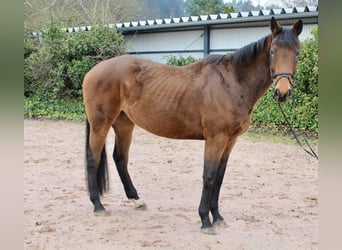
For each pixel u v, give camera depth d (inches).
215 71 149.5
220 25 440.1
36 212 170.2
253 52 143.3
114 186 215.3
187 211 174.7
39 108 478.6
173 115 152.7
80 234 147.9
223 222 156.5
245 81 145.3
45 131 385.4
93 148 167.6
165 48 497.7
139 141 343.9
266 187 212.8
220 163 155.6
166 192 203.2
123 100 163.6
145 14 924.6
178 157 283.4
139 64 163.6
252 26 415.5
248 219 165.2
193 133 154.2
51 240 142.3
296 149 307.3
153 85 156.4
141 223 159.5
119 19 708.7
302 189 209.6
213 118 144.4
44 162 264.1
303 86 352.2
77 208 176.2
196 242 141.8
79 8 672.4
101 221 161.0
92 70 169.0
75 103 485.7
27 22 565.6
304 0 781.3
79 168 250.2
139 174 237.8
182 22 450.9
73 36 494.0
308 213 173.0
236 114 144.1
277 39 134.6
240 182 221.8
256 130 376.8
